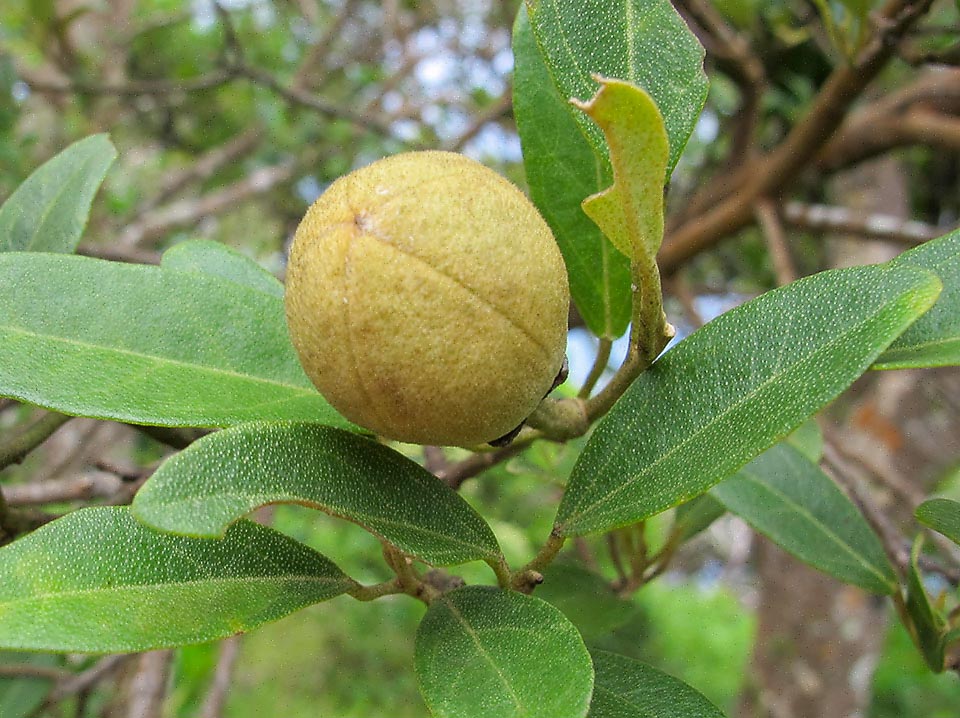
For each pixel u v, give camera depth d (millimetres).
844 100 234
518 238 86
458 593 98
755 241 419
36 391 96
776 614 368
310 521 490
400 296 82
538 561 101
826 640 354
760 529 153
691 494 90
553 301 90
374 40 504
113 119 458
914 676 589
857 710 351
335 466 95
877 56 214
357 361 84
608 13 102
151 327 107
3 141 333
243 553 98
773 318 98
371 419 90
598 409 108
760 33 316
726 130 389
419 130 464
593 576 167
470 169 88
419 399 86
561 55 99
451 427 90
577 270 125
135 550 93
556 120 124
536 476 196
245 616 92
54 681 226
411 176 84
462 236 83
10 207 142
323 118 446
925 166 431
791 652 359
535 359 90
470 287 83
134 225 396
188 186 475
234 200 424
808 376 90
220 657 286
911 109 322
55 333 103
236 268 135
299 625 623
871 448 369
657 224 86
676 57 101
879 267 94
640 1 102
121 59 472
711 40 303
